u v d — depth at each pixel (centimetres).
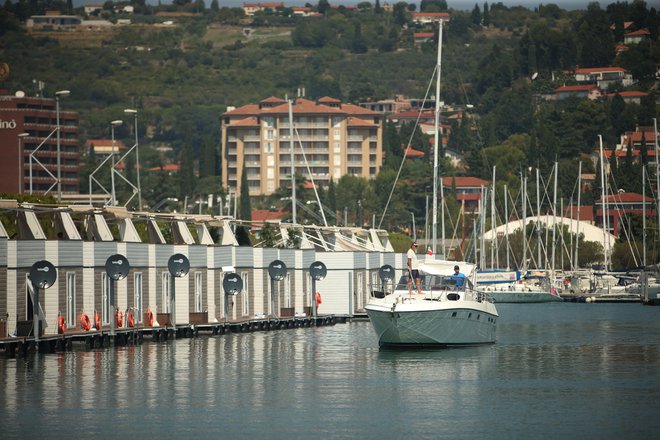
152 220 17550
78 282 15088
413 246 16012
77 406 10462
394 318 14900
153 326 16025
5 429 9462
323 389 11681
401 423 9806
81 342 15712
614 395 11412
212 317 18000
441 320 15100
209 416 10075
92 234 16162
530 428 9638
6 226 18400
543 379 12612
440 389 11762
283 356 14512
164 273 16962
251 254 19438
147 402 10719
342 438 9219
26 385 11556
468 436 9325
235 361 13850
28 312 14388
